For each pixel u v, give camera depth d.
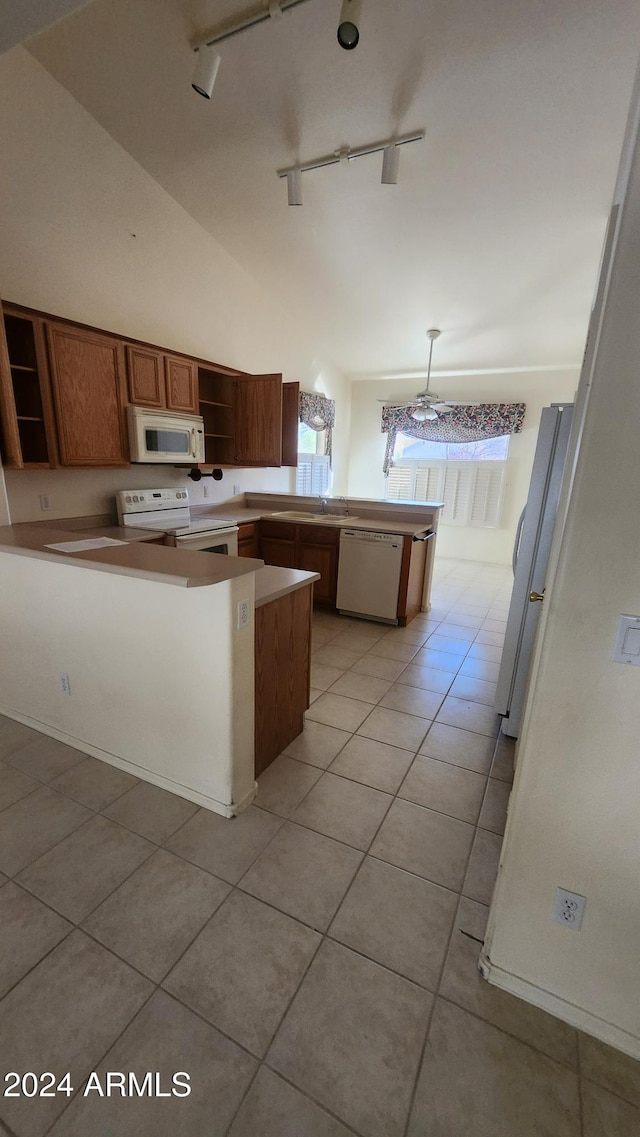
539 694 1.04
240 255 4.23
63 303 3.03
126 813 1.84
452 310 4.55
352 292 4.47
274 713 2.15
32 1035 1.14
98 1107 1.02
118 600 1.89
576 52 1.99
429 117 2.42
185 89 2.55
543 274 3.76
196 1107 1.03
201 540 3.60
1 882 1.54
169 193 3.56
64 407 2.81
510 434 6.28
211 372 4.32
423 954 1.36
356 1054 1.12
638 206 0.79
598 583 0.95
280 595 2.01
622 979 1.12
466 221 3.20
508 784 2.09
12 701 2.43
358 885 1.57
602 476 0.90
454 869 1.64
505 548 6.53
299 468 6.08
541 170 2.66
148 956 1.33
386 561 3.99
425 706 2.75
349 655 3.47
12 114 2.61
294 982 1.27
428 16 1.94
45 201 2.84
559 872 1.13
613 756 1.01
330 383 6.45
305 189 3.13
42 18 1.36
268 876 1.59
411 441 6.93
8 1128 0.99
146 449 3.30
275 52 2.22
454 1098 1.05
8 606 2.26
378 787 2.04
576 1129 1.00
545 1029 1.18
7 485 2.94
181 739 1.88
